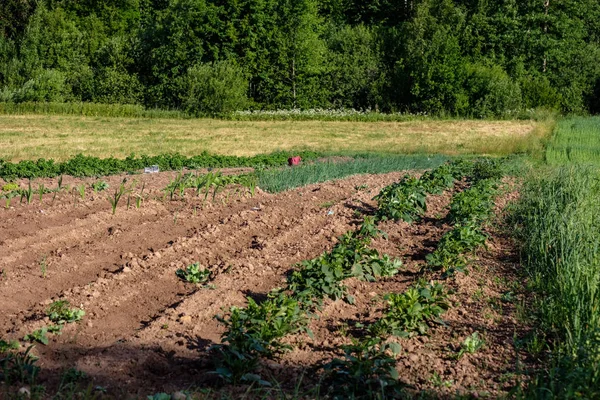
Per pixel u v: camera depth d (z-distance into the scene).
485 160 18.69
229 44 45.81
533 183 14.96
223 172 16.83
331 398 5.74
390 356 6.52
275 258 9.73
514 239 10.73
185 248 10.13
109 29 54.16
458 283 8.66
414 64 46.44
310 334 6.97
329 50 50.34
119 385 5.83
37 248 9.83
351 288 8.56
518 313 7.54
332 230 11.23
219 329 7.23
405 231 11.61
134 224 11.45
